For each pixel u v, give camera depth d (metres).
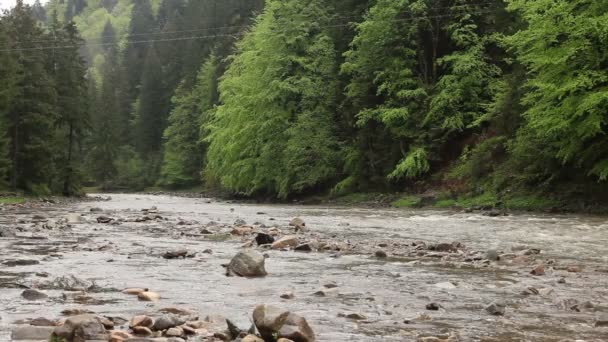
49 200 42.22
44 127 47.78
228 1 97.19
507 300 7.81
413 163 36.31
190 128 92.06
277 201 48.06
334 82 45.91
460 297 7.98
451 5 39.69
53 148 48.94
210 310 6.93
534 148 28.42
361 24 40.19
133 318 5.99
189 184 91.81
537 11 27.14
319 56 46.69
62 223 20.19
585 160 26.58
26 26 50.31
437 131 37.47
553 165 28.00
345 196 42.41
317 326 6.18
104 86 113.81
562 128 25.05
